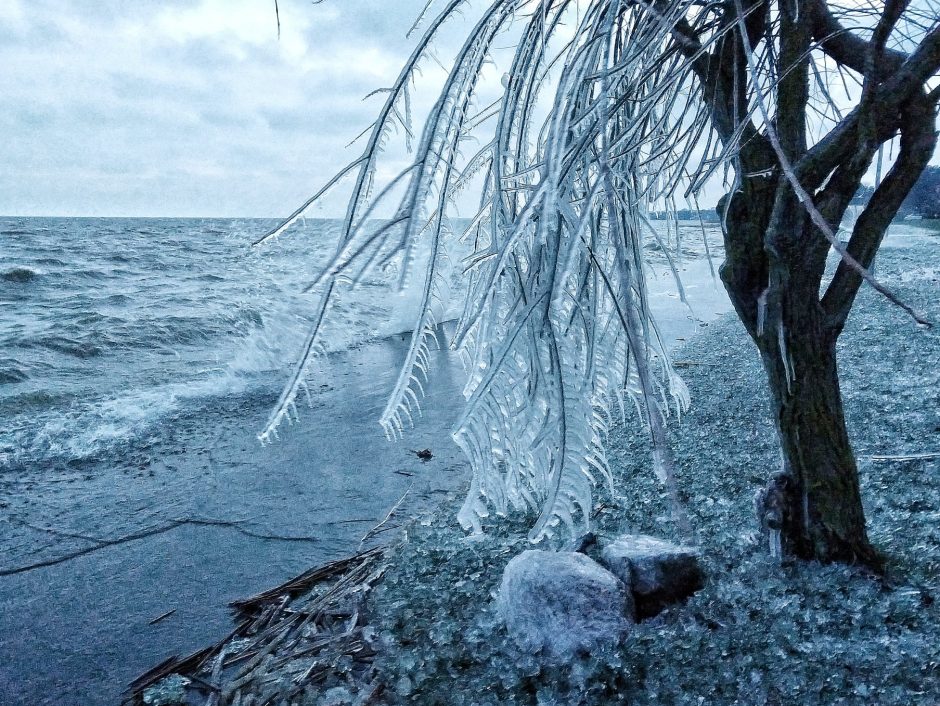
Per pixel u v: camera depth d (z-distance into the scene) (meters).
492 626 2.86
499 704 2.39
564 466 1.28
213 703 2.70
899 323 8.91
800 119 2.25
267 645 3.07
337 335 11.41
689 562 2.92
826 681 2.22
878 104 2.09
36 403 7.77
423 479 5.13
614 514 3.80
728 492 3.95
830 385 2.71
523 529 3.80
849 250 2.45
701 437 4.98
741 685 2.26
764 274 2.62
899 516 3.26
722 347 9.11
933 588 2.64
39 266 21.42
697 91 1.89
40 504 4.97
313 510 4.66
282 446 6.05
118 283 19.12
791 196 2.29
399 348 10.54
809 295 2.54
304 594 3.55
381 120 1.21
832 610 2.60
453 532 3.91
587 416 1.73
